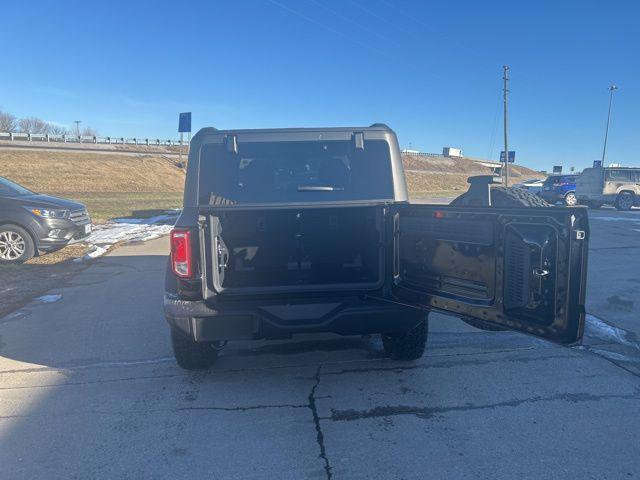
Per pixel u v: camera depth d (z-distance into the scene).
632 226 15.64
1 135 54.12
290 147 4.40
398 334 4.52
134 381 4.54
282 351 5.19
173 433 3.64
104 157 46.09
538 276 3.12
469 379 4.46
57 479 3.12
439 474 3.11
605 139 43.09
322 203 4.03
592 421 3.72
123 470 3.21
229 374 4.66
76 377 4.64
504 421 3.73
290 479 3.09
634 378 4.46
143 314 6.55
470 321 3.63
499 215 3.36
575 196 24.55
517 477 3.07
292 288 3.98
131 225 15.92
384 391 4.25
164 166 47.19
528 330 3.24
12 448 3.46
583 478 3.05
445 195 38.06
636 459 3.24
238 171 4.31
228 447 3.45
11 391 4.36
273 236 4.12
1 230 9.72
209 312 3.94
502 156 39.91
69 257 10.48
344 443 3.47
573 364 4.77
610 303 6.82
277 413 3.91
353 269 4.15
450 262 3.73
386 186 4.33
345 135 4.39
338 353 5.11
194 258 3.92
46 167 39.62
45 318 6.40
